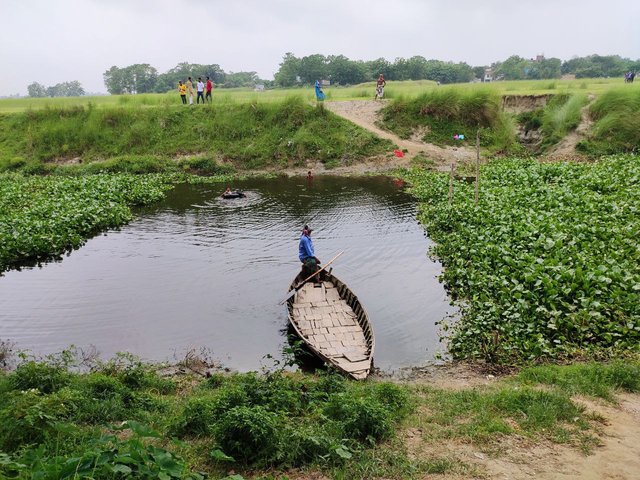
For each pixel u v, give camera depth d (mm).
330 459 6883
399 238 20297
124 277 16562
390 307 14242
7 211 22312
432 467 6719
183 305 14469
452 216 20594
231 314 13898
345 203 25875
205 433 7566
